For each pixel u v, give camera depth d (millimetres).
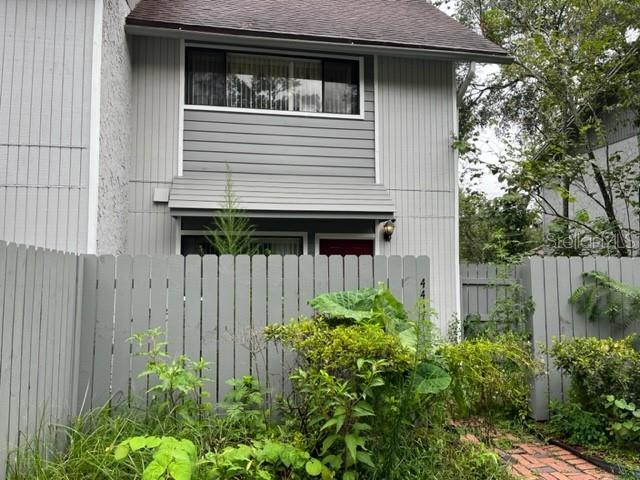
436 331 4363
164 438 2400
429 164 7848
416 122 7867
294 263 4223
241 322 4102
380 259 4379
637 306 4914
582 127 8797
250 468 2686
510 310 5211
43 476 2521
